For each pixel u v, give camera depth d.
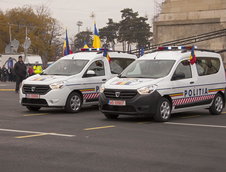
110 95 12.15
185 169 6.51
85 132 9.98
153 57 13.27
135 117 13.21
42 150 7.79
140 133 9.95
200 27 35.81
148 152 7.73
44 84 13.80
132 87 11.86
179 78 12.70
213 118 13.21
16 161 6.90
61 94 13.81
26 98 14.10
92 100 14.88
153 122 12.03
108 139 9.05
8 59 50.69
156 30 37.81
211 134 9.95
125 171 6.34
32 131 10.06
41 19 85.25
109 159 7.11
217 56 14.62
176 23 36.78
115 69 15.81
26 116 13.12
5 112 14.19
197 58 13.69
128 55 16.64
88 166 6.61
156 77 12.42
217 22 35.06
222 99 14.45
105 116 13.21
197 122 12.17
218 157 7.37
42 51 83.75
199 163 6.90
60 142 8.62
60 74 14.65
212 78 14.02
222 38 34.44
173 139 9.16
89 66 14.89
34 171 6.29
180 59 13.05
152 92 11.84
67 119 12.48
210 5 35.81
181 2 37.16
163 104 12.14
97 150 7.85
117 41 81.75
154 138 9.26
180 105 12.75
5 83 37.56
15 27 83.62
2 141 8.68
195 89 13.30
